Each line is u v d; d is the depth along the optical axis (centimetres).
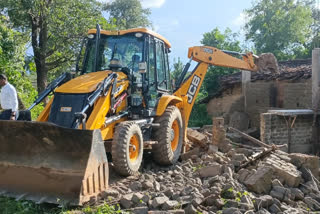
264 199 531
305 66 1330
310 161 714
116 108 642
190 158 814
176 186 581
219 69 2225
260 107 1431
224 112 1680
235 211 462
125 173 596
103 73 657
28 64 1501
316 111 1117
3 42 1053
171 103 806
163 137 714
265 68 973
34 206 487
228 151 838
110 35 725
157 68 764
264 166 618
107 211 461
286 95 1305
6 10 1331
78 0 1520
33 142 502
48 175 499
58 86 653
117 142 583
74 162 489
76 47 1531
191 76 891
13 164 517
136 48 705
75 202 477
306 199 592
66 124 565
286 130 1103
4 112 609
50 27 1452
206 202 509
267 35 2802
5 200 494
